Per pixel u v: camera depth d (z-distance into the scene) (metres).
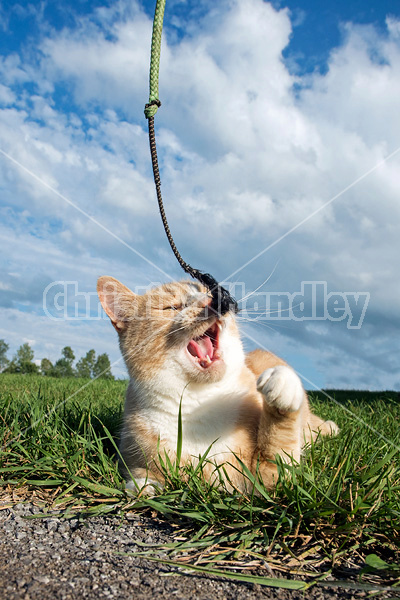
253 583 0.29
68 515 0.38
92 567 0.30
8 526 0.36
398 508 0.36
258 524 0.34
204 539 0.34
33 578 0.29
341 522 0.35
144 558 0.32
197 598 0.27
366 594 0.28
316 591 0.28
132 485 0.43
